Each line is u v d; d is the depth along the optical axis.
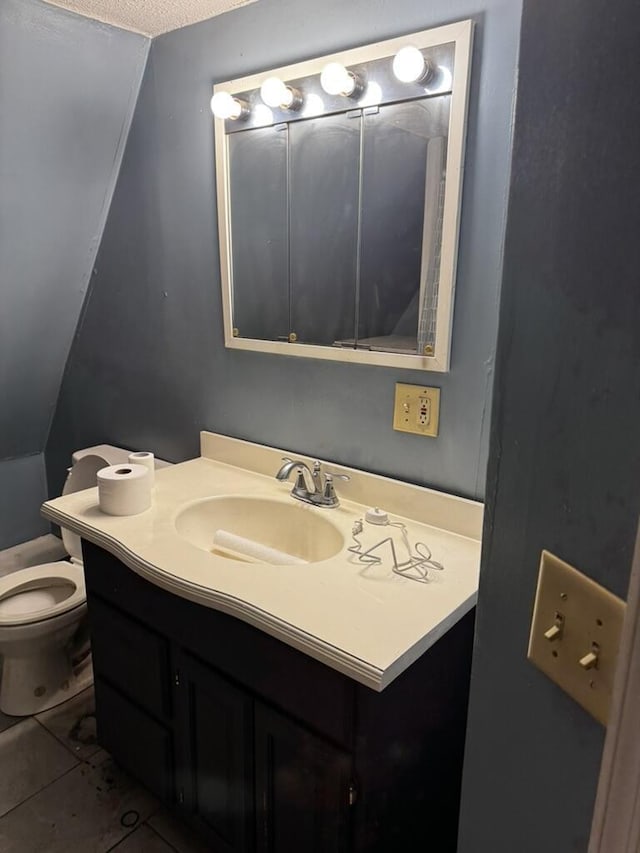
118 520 1.50
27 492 2.78
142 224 2.02
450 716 1.27
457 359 1.40
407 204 1.40
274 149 1.61
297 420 1.75
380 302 1.50
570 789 0.53
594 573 0.48
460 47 1.24
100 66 1.76
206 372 1.97
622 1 0.41
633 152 0.41
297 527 1.61
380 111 1.40
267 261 1.70
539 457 0.54
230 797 1.34
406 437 1.53
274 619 1.08
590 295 0.46
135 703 1.55
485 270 1.32
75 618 1.91
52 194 1.94
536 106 0.50
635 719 0.42
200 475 1.84
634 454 0.43
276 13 1.53
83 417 2.51
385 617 1.08
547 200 0.50
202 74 1.72
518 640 0.59
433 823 1.33
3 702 1.96
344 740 1.07
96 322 2.30
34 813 1.62
